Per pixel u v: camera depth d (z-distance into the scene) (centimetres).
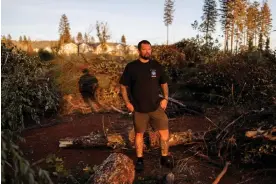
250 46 1139
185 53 1229
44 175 315
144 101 502
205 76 964
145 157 570
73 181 462
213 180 480
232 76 884
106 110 888
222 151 566
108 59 1100
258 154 511
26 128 724
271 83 732
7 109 615
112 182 417
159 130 519
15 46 816
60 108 879
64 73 988
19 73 727
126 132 623
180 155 568
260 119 566
